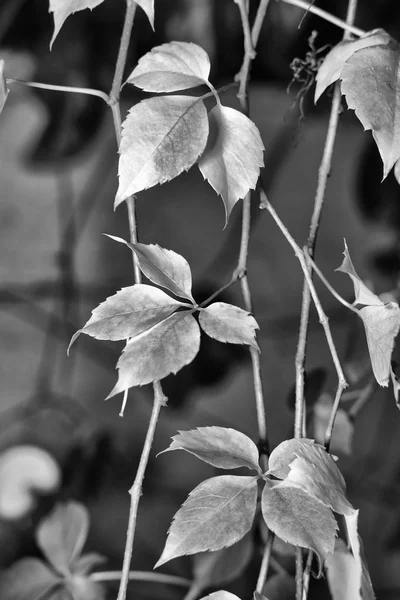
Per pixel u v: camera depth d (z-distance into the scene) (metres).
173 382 1.54
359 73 0.84
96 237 2.67
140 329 0.83
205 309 0.84
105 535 2.15
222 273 2.03
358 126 1.51
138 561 2.12
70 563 1.02
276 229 2.69
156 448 2.43
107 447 1.57
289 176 2.64
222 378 1.55
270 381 2.54
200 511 0.81
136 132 0.82
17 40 1.53
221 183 0.84
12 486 1.30
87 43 1.50
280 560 1.05
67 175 2.59
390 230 1.62
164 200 2.65
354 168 1.67
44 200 2.74
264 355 2.54
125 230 2.68
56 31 0.85
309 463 0.81
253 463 0.83
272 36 1.35
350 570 0.87
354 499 1.79
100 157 2.54
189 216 2.64
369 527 1.85
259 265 2.66
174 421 2.48
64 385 2.52
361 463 1.89
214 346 1.52
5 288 2.41
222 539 0.81
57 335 2.38
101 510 2.18
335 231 2.68
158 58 0.85
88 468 1.52
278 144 1.67
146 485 2.25
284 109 2.34
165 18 1.44
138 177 0.82
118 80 0.87
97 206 2.65
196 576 1.04
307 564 0.85
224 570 1.04
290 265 2.68
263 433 0.87
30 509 1.31
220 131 0.84
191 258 2.62
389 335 0.85
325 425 1.04
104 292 2.54
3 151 2.74
